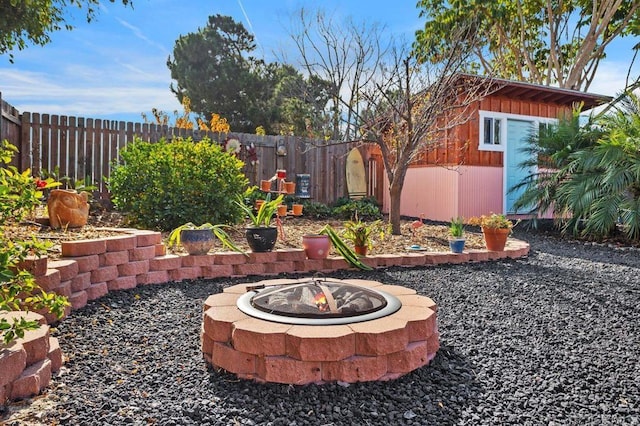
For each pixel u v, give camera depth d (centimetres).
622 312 383
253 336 238
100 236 459
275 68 2597
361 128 805
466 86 984
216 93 2566
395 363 247
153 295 411
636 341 318
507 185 1124
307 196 1052
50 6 1103
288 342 237
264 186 620
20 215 263
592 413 221
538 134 1031
